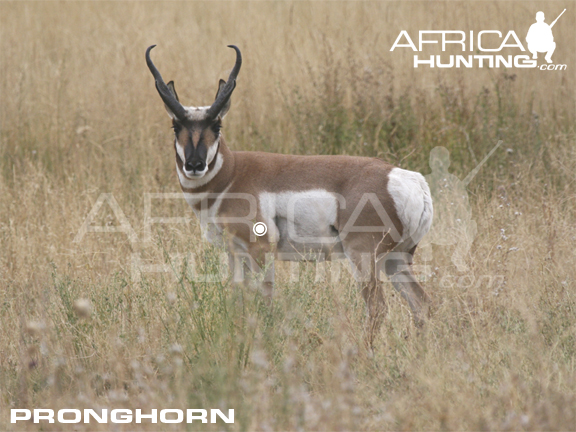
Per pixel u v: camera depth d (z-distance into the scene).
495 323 20.22
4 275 25.70
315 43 46.25
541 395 15.95
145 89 43.06
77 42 50.66
